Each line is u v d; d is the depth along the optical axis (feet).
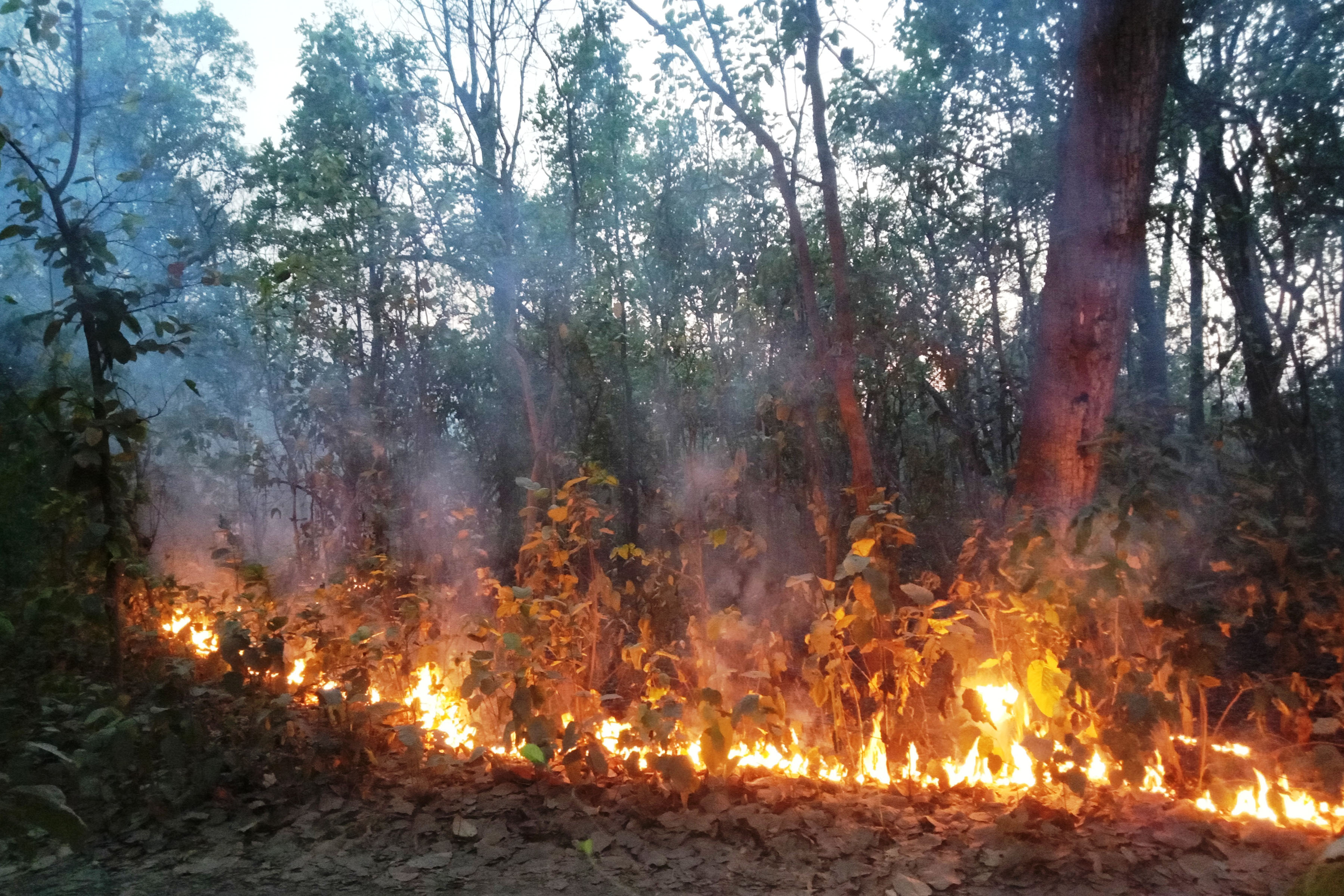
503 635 14.87
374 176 38.65
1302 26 33.50
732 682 16.57
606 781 14.90
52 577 20.42
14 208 24.39
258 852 13.23
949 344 37.83
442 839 13.51
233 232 34.09
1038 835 12.53
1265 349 35.45
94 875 12.63
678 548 28.58
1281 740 14.53
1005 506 23.02
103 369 17.92
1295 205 36.11
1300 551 17.15
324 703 14.32
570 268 37.37
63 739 15.43
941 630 14.35
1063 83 23.59
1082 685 12.94
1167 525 15.46
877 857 12.60
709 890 11.96
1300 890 6.19
